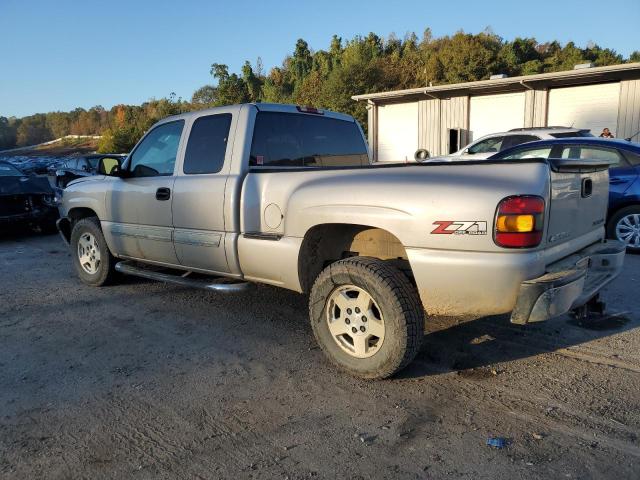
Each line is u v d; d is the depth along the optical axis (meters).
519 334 4.32
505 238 2.99
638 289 5.53
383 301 3.30
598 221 3.99
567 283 3.06
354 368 3.53
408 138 23.52
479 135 21.56
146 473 2.61
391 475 2.55
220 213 4.32
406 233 3.26
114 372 3.80
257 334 4.50
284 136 4.65
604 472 2.53
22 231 10.81
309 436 2.91
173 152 4.91
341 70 39.00
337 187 3.59
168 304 5.40
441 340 4.23
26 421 3.14
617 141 7.71
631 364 3.71
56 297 5.78
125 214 5.34
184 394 3.44
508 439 2.83
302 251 3.85
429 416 3.09
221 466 2.66
